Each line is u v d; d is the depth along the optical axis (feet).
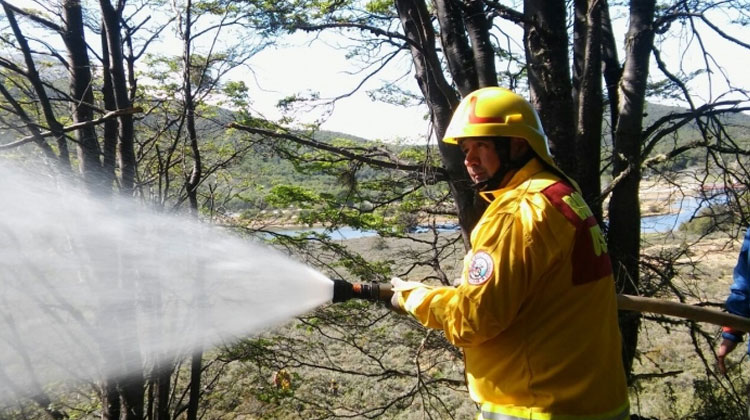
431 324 7.32
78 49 25.45
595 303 6.74
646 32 23.07
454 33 20.49
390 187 26.96
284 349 32.89
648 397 34.76
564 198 6.66
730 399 24.62
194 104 27.66
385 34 20.92
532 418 6.72
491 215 6.81
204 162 32.68
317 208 28.96
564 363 6.65
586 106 21.59
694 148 23.85
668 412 31.42
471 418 39.47
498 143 7.22
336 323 30.58
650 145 23.71
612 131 26.78
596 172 21.88
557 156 19.95
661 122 24.43
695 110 23.57
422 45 19.45
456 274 30.07
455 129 7.47
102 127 26.58
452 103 19.58
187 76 26.16
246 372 35.65
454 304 6.81
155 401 29.12
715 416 24.57
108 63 25.41
